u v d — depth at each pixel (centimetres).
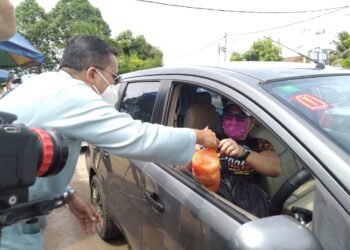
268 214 191
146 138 135
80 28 2569
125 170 250
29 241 149
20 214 101
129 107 291
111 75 164
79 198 180
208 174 172
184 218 173
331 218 119
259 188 204
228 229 146
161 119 227
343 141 138
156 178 205
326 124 146
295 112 147
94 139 134
